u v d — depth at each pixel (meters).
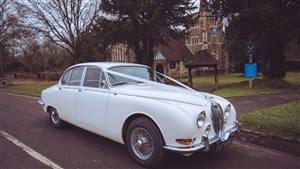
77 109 6.99
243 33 22.77
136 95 5.67
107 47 31.62
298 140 6.39
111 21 28.05
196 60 23.70
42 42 32.69
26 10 26.48
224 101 6.04
